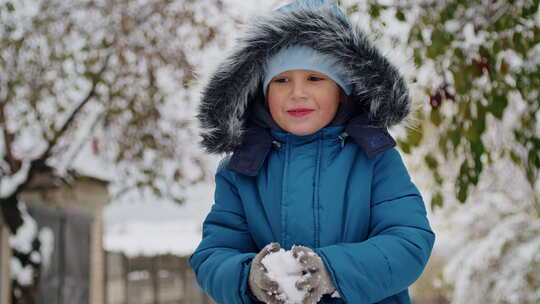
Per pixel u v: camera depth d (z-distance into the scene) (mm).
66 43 5422
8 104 5422
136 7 5363
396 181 1542
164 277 8023
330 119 1587
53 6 5309
